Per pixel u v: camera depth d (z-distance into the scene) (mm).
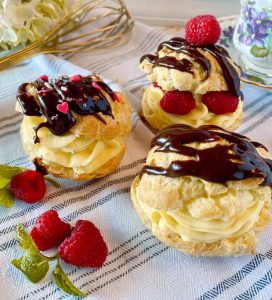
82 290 158
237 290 160
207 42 210
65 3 273
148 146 217
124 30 297
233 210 156
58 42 271
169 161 162
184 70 204
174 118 215
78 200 189
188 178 159
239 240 161
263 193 161
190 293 159
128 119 198
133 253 171
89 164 187
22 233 161
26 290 156
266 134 232
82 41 289
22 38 259
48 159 185
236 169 156
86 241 162
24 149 205
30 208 184
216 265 168
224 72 209
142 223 182
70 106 179
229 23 290
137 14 323
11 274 160
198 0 320
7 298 154
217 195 157
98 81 193
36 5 258
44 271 157
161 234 166
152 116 223
